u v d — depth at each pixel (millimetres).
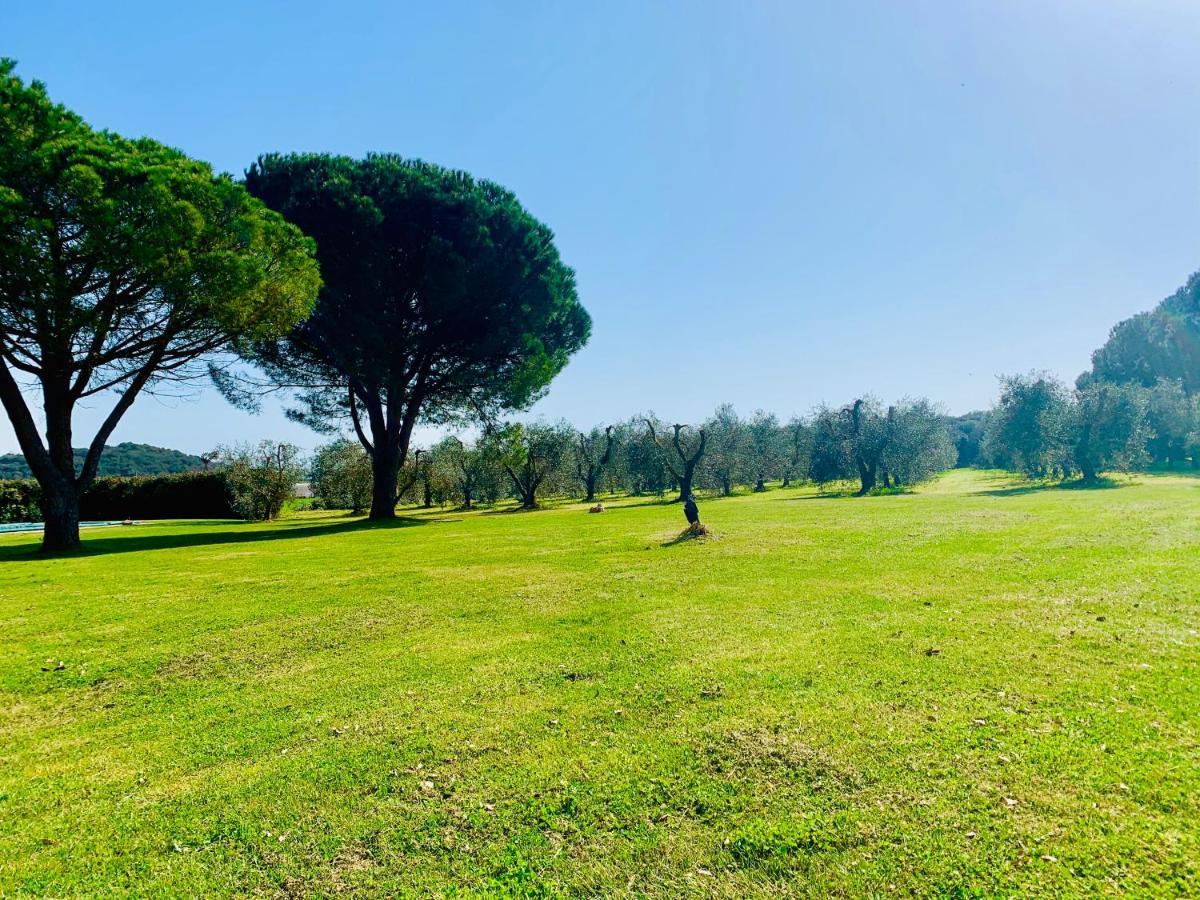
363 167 28812
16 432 19281
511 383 30562
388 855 3699
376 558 16031
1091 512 20531
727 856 3520
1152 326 72438
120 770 4934
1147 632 7023
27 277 15844
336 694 6352
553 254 32094
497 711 5703
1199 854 3287
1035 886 3145
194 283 18297
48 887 3555
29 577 13828
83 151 16750
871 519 20578
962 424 99062
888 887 3209
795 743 4738
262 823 4090
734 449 56281
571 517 29172
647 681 6262
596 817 3957
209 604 10547
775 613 8766
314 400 32469
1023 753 4410
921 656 6574
